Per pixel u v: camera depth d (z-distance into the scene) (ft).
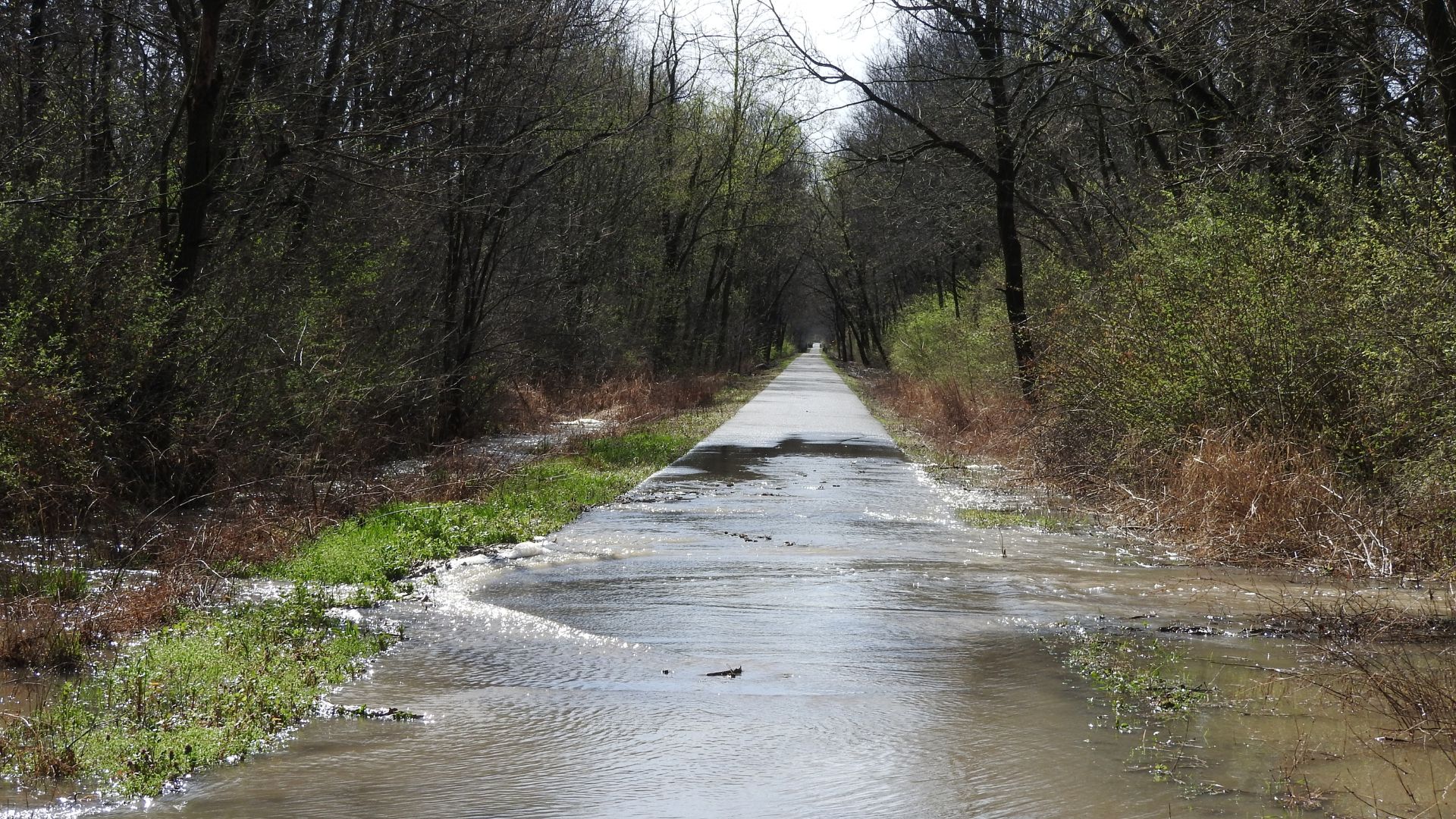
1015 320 73.72
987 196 93.66
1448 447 31.89
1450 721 18.94
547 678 22.47
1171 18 48.14
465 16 61.67
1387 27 45.47
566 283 105.81
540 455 66.54
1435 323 31.91
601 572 33.47
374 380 61.46
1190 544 36.99
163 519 38.50
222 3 45.98
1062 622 27.07
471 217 77.10
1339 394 39.01
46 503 35.50
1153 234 49.88
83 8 52.80
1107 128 76.95
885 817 15.66
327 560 33.68
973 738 18.94
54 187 44.91
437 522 40.11
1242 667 23.03
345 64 55.67
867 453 72.13
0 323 37.73
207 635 24.93
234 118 52.75
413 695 21.34
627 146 115.34
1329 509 34.50
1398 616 26.63
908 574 33.04
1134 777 17.04
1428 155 35.63
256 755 18.20
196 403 45.32
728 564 34.63
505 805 16.15
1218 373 41.50
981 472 61.46
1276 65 47.98
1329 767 17.39
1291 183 45.62
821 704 20.79
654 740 18.88
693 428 91.76
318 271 58.59
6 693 21.52
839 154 99.04
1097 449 50.34
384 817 15.66
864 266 208.54
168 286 45.11
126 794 16.47
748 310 233.55
